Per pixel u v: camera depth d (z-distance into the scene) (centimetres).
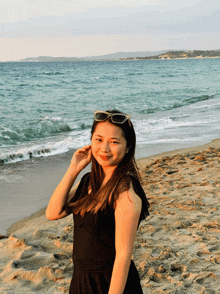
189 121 1396
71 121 1412
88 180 166
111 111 148
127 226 137
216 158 798
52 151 930
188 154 852
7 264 346
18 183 655
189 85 3447
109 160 145
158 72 6356
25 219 484
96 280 148
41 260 356
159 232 418
